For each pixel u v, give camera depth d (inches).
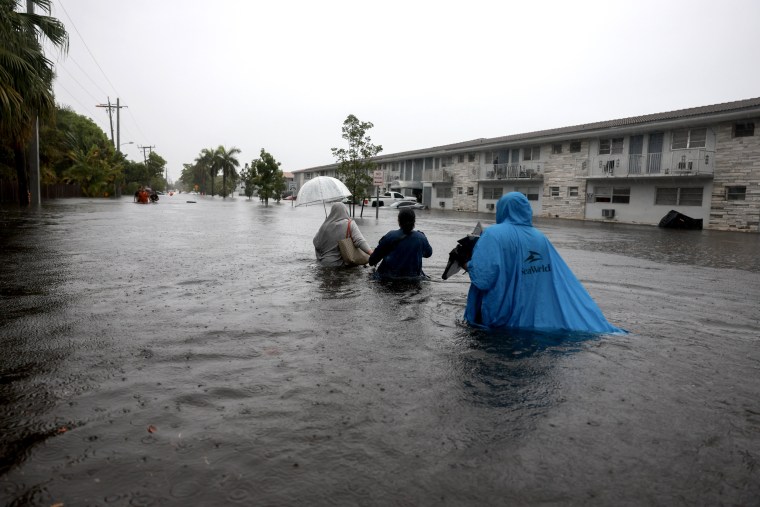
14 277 259.6
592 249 502.6
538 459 86.4
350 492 76.1
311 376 124.6
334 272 291.9
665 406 109.8
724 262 415.5
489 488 77.7
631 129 1163.9
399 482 78.9
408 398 111.8
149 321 175.3
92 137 2800.2
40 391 112.0
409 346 151.0
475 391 116.5
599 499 75.3
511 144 1520.7
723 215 1039.0
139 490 75.4
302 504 72.9
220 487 76.6
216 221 788.0
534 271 173.0
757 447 92.1
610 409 107.7
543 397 113.4
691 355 147.2
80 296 215.0
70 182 2301.9
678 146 1126.4
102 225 628.4
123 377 121.3
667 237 737.6
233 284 249.8
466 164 1786.4
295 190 3484.3
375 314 191.3
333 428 96.8
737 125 1014.4
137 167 3481.8
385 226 788.0
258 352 143.0
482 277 169.0
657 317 199.3
